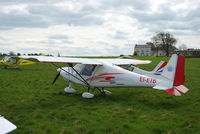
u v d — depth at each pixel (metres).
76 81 8.47
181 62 6.64
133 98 8.26
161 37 76.06
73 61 7.36
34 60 7.01
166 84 6.86
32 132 4.44
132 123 5.07
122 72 7.50
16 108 6.38
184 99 8.07
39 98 7.86
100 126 4.84
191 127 4.82
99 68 7.82
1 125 3.40
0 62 21.03
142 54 104.69
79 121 5.15
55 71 19.59
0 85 10.61
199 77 15.70
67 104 6.96
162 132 4.53
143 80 7.18
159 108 6.69
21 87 10.17
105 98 8.08
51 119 5.35
